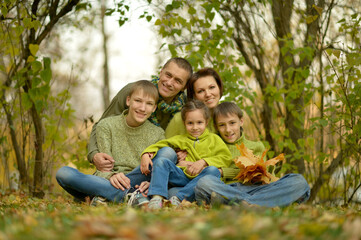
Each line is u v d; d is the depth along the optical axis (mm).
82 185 3172
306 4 4836
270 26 5086
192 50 4918
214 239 1361
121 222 1637
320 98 4801
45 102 4121
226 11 5090
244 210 2176
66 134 5059
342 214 2598
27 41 4363
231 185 3174
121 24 4641
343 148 4395
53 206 2818
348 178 4523
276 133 5105
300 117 4512
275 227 1587
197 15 5105
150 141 3551
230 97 4570
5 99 4711
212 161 3285
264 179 3086
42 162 4680
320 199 5094
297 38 5023
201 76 3801
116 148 3512
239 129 3590
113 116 3635
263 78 5277
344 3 4852
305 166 5145
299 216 2033
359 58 3656
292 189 2984
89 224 1506
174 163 3293
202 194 2939
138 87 3451
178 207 2725
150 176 3277
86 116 5039
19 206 3041
